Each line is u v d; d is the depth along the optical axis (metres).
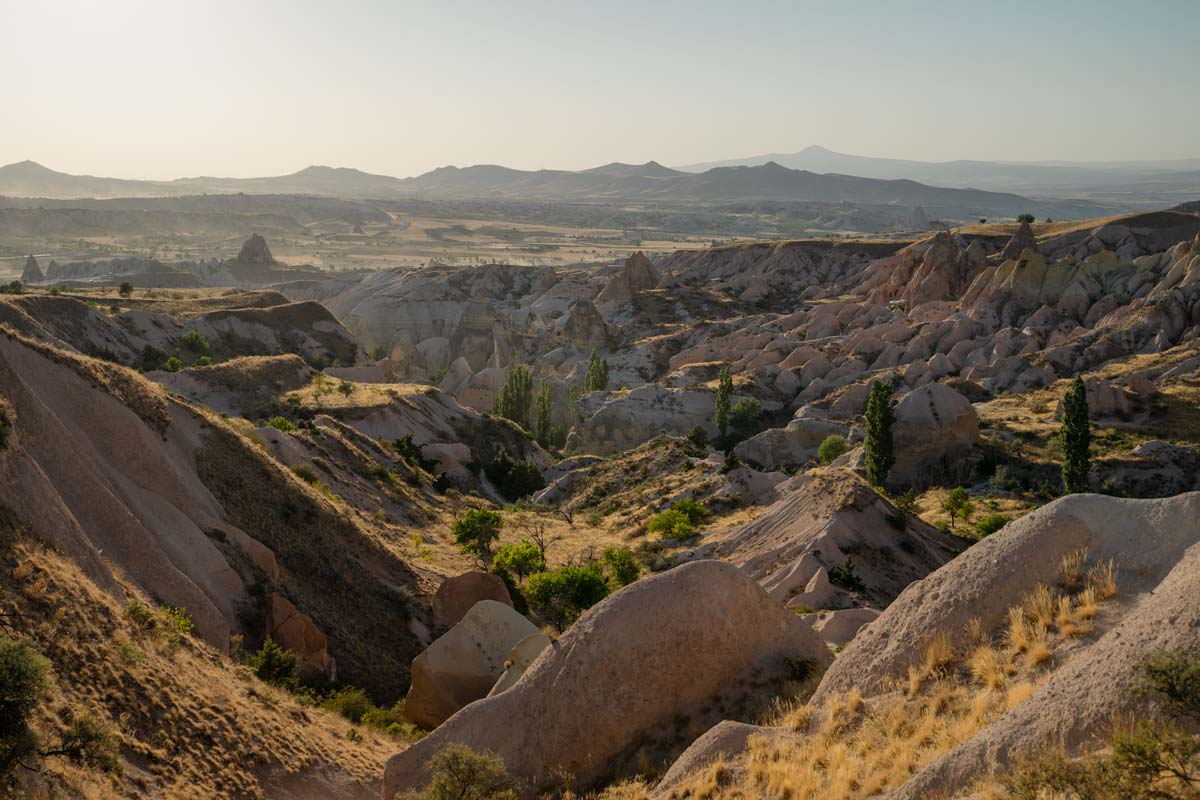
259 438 55.62
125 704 20.17
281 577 37.22
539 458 104.50
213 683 24.30
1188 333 106.19
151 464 35.44
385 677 35.62
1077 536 14.10
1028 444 81.31
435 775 16.50
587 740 18.47
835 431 94.69
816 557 43.91
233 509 39.22
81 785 16.38
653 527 59.91
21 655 15.08
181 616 28.23
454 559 54.06
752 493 63.31
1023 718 10.20
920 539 49.81
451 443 93.19
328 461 62.53
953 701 12.88
